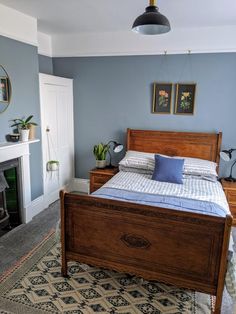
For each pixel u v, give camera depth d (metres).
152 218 2.06
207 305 2.17
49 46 4.32
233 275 1.94
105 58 4.18
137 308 2.12
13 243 2.99
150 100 4.10
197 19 3.27
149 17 2.07
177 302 2.19
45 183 3.98
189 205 2.62
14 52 3.14
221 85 3.75
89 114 4.47
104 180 4.03
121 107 4.27
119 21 3.46
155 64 3.96
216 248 1.95
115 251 2.25
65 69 4.41
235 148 3.88
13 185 3.38
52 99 3.96
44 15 3.24
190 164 3.63
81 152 4.66
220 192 3.14
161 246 2.10
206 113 3.89
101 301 2.18
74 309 2.09
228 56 3.65
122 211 2.13
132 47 3.99
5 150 3.03
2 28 2.93
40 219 3.61
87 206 2.23
